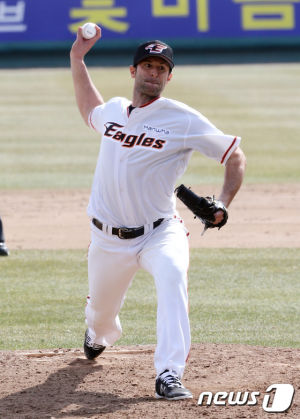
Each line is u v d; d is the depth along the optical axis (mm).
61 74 110000
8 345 23500
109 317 19547
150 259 17844
